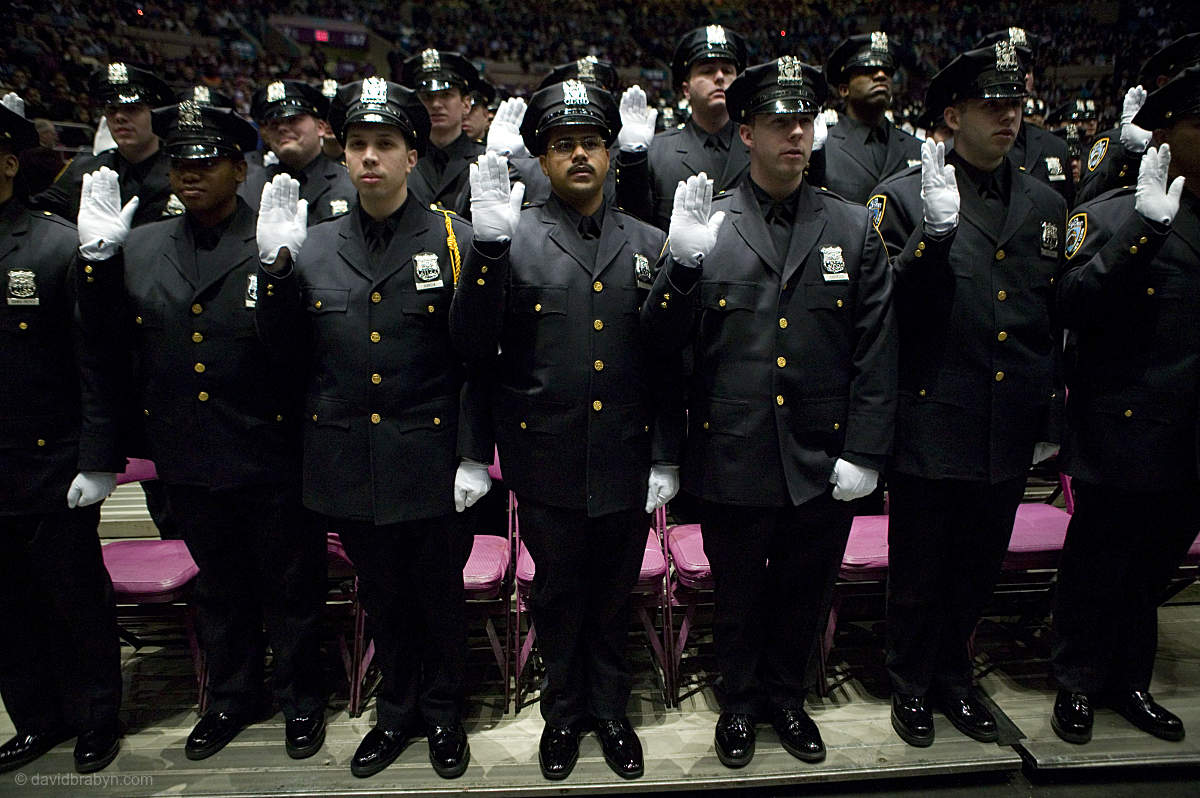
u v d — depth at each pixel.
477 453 2.07
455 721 2.29
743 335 2.01
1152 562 2.40
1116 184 3.01
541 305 1.97
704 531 2.19
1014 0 16.16
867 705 2.52
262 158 4.00
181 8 14.15
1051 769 2.26
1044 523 2.75
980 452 2.12
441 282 2.04
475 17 17.06
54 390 2.16
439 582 2.15
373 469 2.02
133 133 3.10
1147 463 2.16
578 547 2.09
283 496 2.22
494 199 1.81
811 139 1.99
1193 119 2.04
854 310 2.06
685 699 2.57
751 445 2.01
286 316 1.96
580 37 17.28
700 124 3.01
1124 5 14.23
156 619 2.62
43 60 10.98
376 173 1.96
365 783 2.18
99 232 1.99
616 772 2.19
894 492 2.28
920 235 1.97
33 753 2.31
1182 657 2.82
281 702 2.33
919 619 2.32
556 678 2.21
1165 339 2.13
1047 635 2.95
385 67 16.23
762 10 17.77
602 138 1.99
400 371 2.02
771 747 2.29
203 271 2.13
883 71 3.21
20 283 2.09
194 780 2.20
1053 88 13.40
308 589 2.33
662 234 2.15
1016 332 2.12
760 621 2.29
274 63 14.48
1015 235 2.10
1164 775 2.29
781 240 2.06
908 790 2.23
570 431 1.99
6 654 2.26
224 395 2.13
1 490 2.11
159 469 2.19
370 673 2.69
